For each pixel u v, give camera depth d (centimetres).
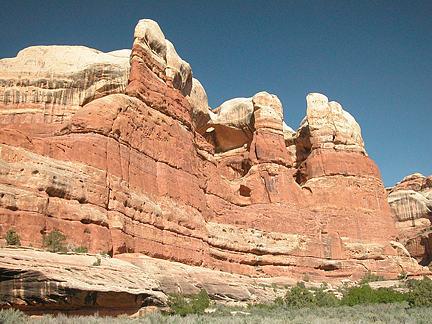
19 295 1958
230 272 4338
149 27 4378
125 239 3075
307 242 5209
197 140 4903
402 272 5425
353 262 5400
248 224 4931
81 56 4653
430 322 2306
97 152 3188
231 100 6625
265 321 2294
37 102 4388
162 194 3788
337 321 2412
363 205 5878
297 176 6319
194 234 3962
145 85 4056
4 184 2503
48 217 2605
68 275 2091
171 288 2827
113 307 2253
